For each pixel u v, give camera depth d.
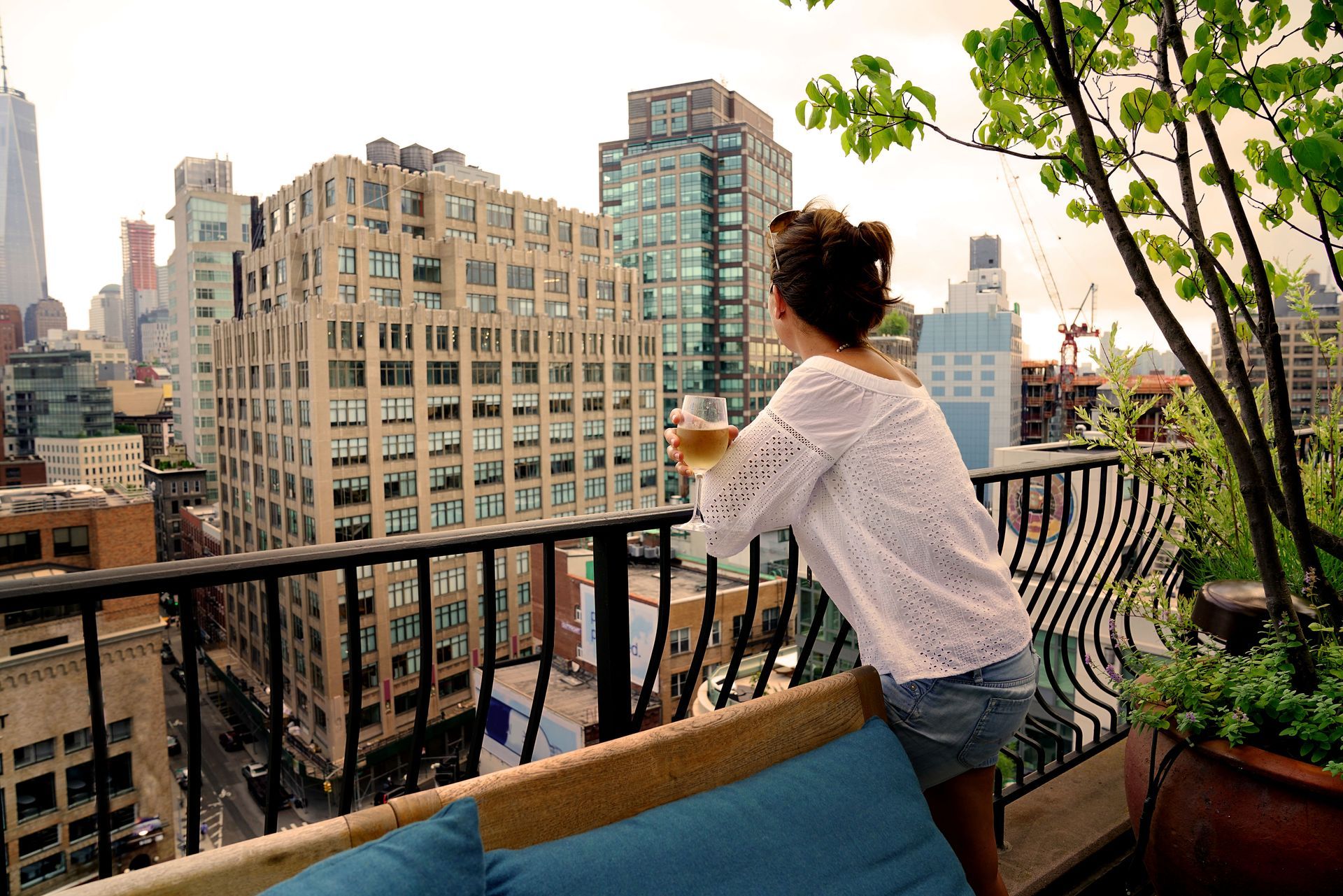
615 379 68.50
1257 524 1.74
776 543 38.91
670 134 97.88
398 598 52.34
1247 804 1.54
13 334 112.94
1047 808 2.42
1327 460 2.24
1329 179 1.73
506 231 63.88
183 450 103.75
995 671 1.33
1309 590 1.80
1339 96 1.88
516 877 0.94
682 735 1.21
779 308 1.48
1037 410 69.06
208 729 54.34
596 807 1.11
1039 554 2.49
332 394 52.66
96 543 35.91
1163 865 1.71
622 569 1.64
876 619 1.32
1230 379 1.96
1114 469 4.96
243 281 66.50
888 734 1.37
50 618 27.44
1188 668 1.72
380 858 0.84
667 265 95.56
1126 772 1.87
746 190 94.31
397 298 58.56
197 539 78.31
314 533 52.97
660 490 73.75
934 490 1.31
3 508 34.56
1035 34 1.95
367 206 58.34
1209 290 1.88
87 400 87.19
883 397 1.33
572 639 35.41
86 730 28.12
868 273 1.40
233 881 0.86
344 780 1.34
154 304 152.62
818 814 1.18
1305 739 1.50
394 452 55.34
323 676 49.34
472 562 55.03
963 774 1.47
